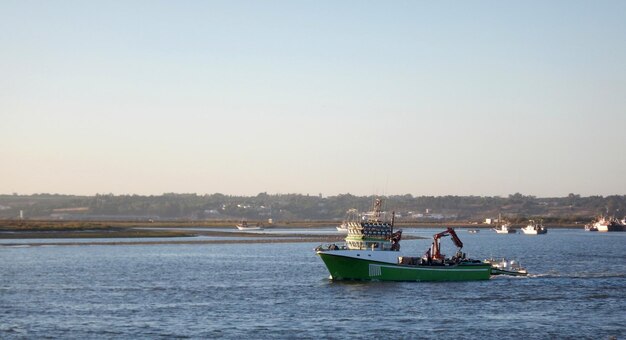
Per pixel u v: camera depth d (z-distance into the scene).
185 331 83.50
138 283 132.62
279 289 120.00
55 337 80.44
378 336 80.50
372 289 115.31
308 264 178.62
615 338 80.12
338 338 79.44
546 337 80.56
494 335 81.38
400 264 122.00
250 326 86.25
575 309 98.94
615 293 115.06
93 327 86.06
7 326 86.75
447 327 85.62
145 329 84.75
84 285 129.25
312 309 97.94
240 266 172.50
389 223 125.44
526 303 103.62
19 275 148.62
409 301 104.19
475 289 117.19
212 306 101.62
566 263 185.50
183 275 148.38
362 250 120.44
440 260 127.62
